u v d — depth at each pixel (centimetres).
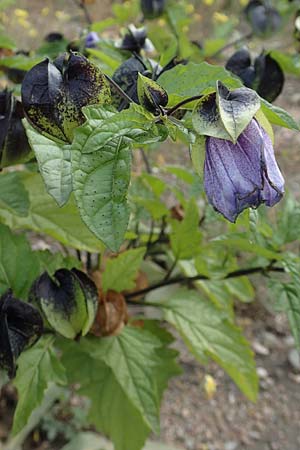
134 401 39
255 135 25
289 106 140
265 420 82
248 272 41
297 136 130
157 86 27
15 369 33
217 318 46
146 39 43
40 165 27
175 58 36
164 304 46
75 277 34
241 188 25
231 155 25
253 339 92
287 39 103
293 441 80
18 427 35
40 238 87
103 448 67
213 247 48
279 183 25
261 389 85
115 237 25
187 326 45
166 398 83
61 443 74
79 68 28
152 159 84
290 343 92
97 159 25
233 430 80
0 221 41
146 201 45
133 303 46
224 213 25
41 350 37
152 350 41
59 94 27
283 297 39
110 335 40
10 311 32
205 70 28
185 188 81
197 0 136
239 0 137
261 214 38
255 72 40
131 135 25
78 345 41
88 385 46
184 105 27
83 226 41
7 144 32
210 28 133
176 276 52
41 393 36
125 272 41
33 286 35
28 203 36
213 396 84
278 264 41
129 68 32
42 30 145
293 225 41
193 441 79
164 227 51
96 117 25
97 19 143
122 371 40
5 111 32
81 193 25
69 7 160
